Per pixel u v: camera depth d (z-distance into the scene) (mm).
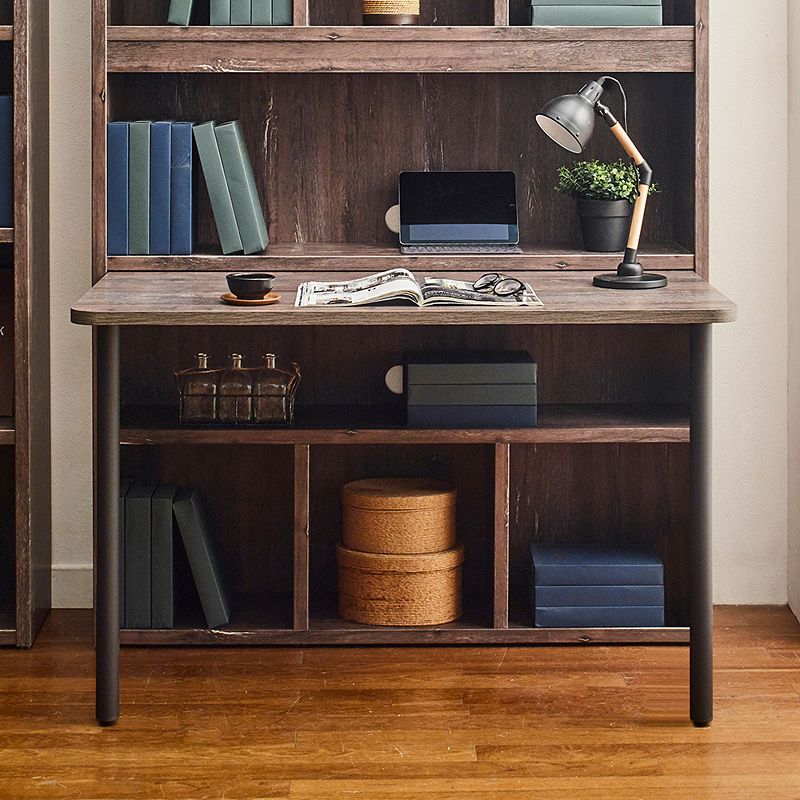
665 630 3189
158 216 3143
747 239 3424
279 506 3447
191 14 3111
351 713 2803
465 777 2521
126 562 3150
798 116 3297
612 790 2471
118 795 2449
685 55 3086
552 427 3109
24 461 3137
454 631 3174
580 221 3270
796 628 3340
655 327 3420
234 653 3139
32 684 2957
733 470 3506
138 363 3406
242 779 2514
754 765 2568
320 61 3064
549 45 3066
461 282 2920
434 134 3379
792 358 3430
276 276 3105
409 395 3094
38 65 3188
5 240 3094
